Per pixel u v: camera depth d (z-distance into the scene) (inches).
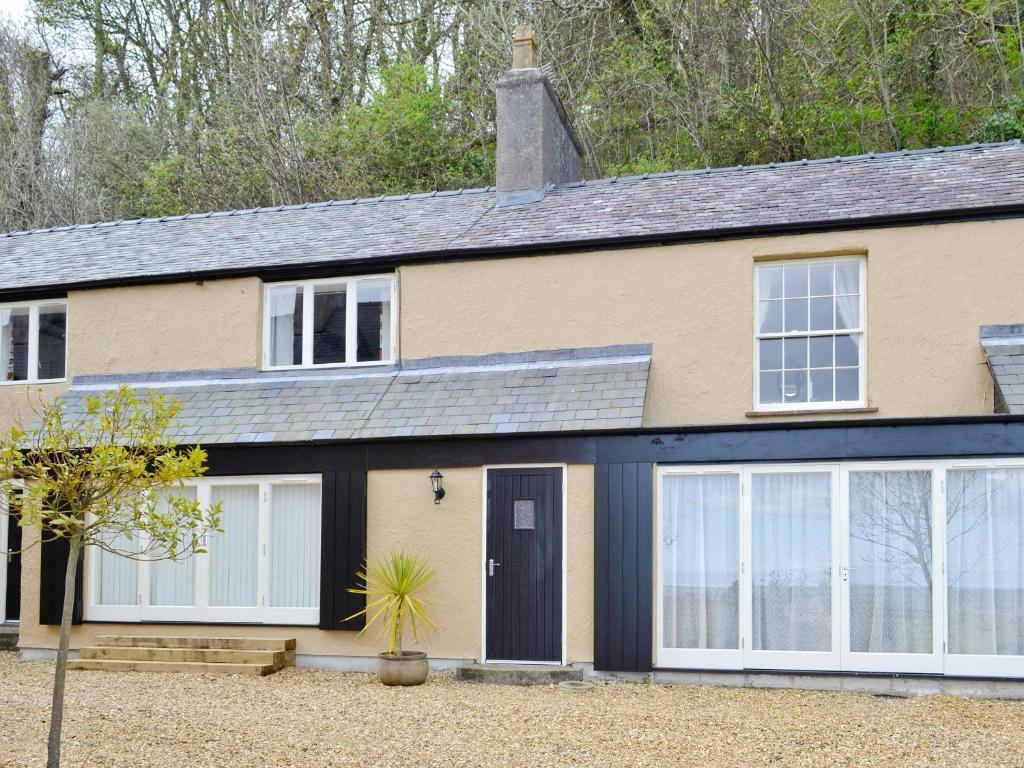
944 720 354.0
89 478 288.2
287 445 499.8
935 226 466.3
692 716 362.9
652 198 555.2
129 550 521.3
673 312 494.9
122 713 369.1
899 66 877.8
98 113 1203.9
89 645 520.1
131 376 577.0
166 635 512.4
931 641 406.3
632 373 483.2
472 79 1045.2
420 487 481.4
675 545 442.3
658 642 437.4
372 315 553.6
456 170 1007.0
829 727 343.6
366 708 381.7
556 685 431.8
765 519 432.1
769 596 427.2
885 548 415.5
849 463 421.1
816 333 483.2
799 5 919.0
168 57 1213.7
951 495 409.4
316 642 490.9
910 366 464.1
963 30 847.7
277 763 302.4
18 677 462.3
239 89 1058.1
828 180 536.1
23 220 1179.3
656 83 952.9
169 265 589.9
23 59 1232.8
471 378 511.8
